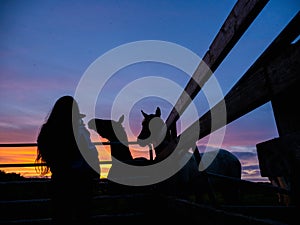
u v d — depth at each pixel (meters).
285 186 2.88
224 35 1.54
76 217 2.26
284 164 1.11
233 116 1.60
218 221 1.93
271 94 1.16
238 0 1.34
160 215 3.85
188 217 2.62
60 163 2.30
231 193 6.16
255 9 1.16
